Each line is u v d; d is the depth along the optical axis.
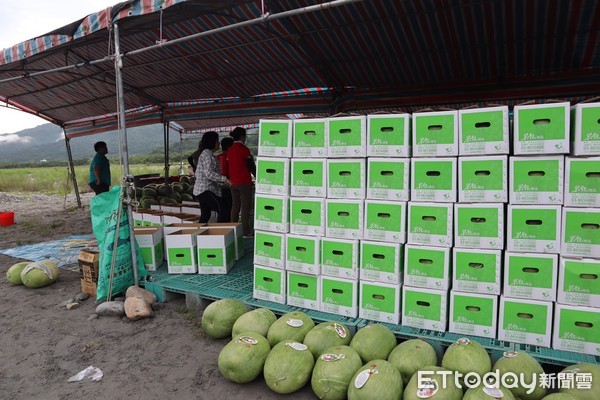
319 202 3.64
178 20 5.80
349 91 8.53
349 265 3.55
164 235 5.58
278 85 9.11
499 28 5.59
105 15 4.75
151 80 9.35
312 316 3.65
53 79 9.52
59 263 6.68
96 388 3.15
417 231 3.31
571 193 2.84
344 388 2.72
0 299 5.13
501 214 3.04
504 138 3.00
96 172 9.34
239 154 7.07
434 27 5.75
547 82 6.76
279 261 3.90
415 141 3.30
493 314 3.10
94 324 4.27
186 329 4.09
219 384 3.15
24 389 3.17
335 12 5.57
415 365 2.75
